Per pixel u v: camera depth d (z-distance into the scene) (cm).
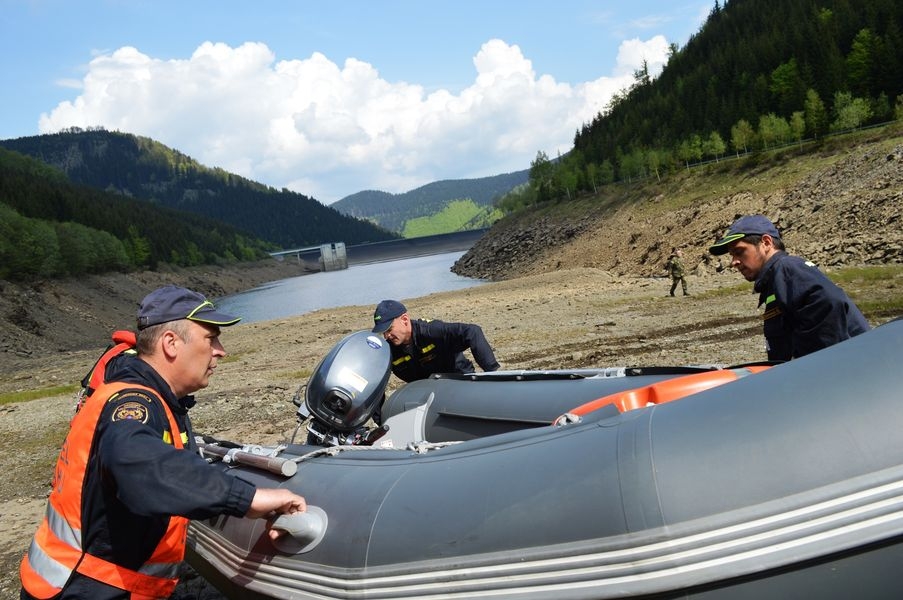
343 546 235
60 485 209
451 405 426
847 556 172
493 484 219
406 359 487
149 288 11562
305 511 245
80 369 2533
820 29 10212
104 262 11312
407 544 221
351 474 267
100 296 9369
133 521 209
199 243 18138
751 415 194
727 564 177
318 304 7150
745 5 15862
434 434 431
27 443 976
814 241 3491
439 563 212
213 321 228
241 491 212
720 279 2639
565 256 7456
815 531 174
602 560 188
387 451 282
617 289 2708
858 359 193
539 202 13250
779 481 180
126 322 8106
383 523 230
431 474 242
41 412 1292
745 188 6150
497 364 468
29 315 6009
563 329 1579
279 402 1064
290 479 287
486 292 3650
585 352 1195
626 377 380
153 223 16825
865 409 182
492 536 206
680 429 200
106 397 210
